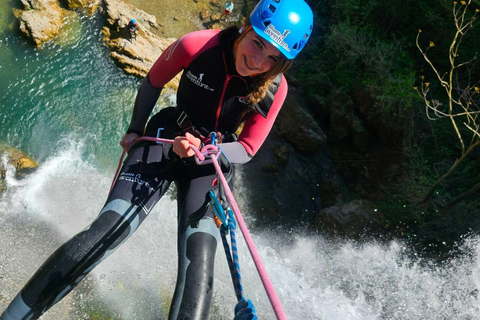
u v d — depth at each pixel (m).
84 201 6.71
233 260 2.06
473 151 10.24
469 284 7.73
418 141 10.29
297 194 9.55
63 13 9.58
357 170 10.09
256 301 5.06
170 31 10.41
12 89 8.36
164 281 4.72
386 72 10.22
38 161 7.60
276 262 6.28
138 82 9.30
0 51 8.76
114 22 9.70
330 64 10.91
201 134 2.96
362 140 10.13
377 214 9.16
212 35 2.81
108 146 8.29
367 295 7.66
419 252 8.72
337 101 10.20
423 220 9.23
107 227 2.62
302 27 2.55
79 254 2.51
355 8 10.86
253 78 2.78
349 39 10.44
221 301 4.69
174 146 2.51
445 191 9.69
